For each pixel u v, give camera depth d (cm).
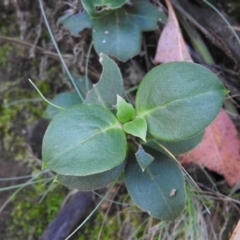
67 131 15
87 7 19
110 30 20
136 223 22
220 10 22
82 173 15
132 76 23
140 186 17
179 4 21
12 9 24
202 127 15
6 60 24
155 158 17
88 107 16
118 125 16
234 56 21
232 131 20
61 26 23
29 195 23
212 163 20
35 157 24
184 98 15
